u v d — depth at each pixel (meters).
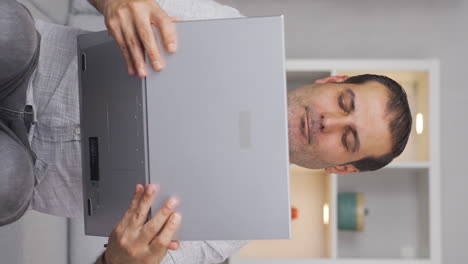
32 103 1.23
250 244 1.99
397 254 2.07
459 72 2.19
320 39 2.20
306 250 1.99
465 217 2.14
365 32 2.20
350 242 2.09
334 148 1.24
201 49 0.85
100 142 0.98
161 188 0.88
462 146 2.17
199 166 0.86
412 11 2.20
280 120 0.84
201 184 0.87
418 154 1.97
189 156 0.86
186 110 0.86
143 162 0.88
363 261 1.83
